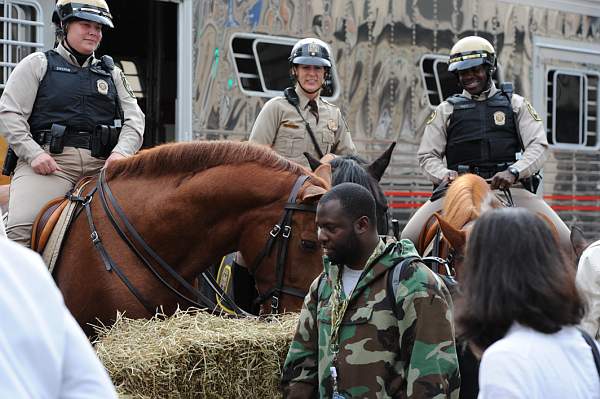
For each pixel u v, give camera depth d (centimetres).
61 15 660
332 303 417
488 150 847
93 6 661
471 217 571
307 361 438
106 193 581
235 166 557
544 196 1270
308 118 811
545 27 1253
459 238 512
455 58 848
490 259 306
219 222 558
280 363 470
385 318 403
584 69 1305
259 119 804
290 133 802
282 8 1028
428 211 802
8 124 636
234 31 989
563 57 1275
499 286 301
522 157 829
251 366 464
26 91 647
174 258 564
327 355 414
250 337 464
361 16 1087
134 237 564
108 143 659
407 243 417
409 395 393
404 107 1127
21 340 215
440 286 405
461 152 856
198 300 583
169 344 452
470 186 601
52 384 219
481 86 854
